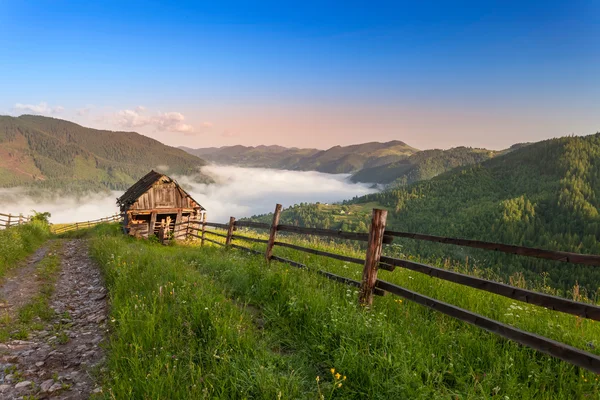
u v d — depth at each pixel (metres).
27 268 12.23
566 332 4.37
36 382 4.25
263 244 12.65
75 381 4.27
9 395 3.95
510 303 5.73
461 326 4.65
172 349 4.27
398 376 3.34
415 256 8.82
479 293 6.10
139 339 4.50
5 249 13.48
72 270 11.95
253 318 5.33
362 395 3.30
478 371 3.60
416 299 4.79
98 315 6.78
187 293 5.90
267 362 3.75
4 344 5.39
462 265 7.90
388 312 5.14
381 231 5.45
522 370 3.62
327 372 3.80
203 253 11.88
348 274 7.45
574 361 3.13
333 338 4.23
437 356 3.83
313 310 4.91
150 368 3.78
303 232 7.77
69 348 5.28
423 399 3.07
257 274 7.29
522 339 3.57
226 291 6.78
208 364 3.91
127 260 10.18
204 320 4.85
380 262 5.47
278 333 4.74
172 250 15.44
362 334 4.12
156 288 6.57
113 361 4.25
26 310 7.09
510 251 3.85
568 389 3.31
